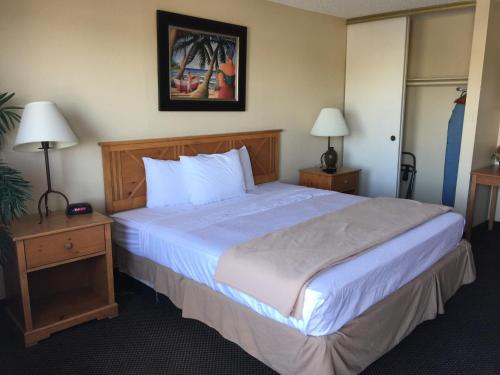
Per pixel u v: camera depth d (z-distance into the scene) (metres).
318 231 2.50
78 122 2.93
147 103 3.30
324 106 4.90
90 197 3.07
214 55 3.65
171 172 3.28
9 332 2.54
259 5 3.97
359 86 4.96
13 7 2.56
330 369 1.84
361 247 2.24
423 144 5.11
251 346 2.15
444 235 2.73
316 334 1.86
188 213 3.04
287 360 1.97
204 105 3.65
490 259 3.72
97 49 2.96
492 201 4.52
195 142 3.63
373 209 3.02
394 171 4.82
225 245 2.37
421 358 2.31
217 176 3.41
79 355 2.33
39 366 2.23
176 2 3.34
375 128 4.91
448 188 4.70
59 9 2.75
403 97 4.64
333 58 4.88
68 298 2.78
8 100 2.57
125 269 3.07
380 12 4.57
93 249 2.55
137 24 3.14
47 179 2.61
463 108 4.48
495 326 2.63
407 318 2.37
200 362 2.27
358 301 2.00
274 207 3.22
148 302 2.90
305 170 4.61
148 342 2.45
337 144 5.20
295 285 1.86
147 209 3.18
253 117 4.14
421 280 2.46
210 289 2.37
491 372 2.20
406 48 4.52
